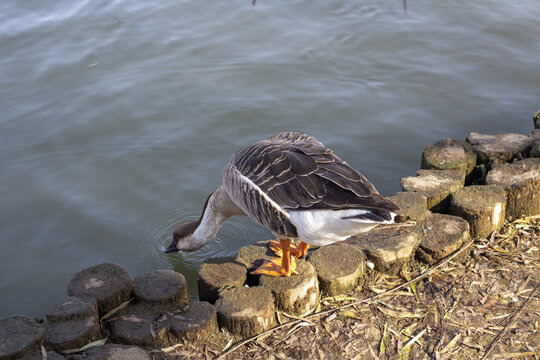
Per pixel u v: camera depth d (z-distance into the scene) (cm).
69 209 282
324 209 203
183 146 315
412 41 407
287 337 210
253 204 216
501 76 367
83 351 201
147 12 431
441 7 458
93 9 434
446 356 203
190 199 289
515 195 252
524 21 437
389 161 307
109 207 284
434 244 233
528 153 276
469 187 252
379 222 195
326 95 349
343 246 232
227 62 373
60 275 257
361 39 407
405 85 360
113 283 215
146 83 355
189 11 436
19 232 272
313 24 426
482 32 421
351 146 315
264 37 406
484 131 324
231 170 224
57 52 378
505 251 238
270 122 329
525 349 204
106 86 351
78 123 327
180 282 218
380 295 223
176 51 384
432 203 253
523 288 224
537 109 339
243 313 209
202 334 208
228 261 229
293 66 372
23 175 297
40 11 428
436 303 220
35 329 199
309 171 208
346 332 212
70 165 303
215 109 337
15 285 252
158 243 271
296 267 223
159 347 206
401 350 206
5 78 354
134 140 318
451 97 349
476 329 211
